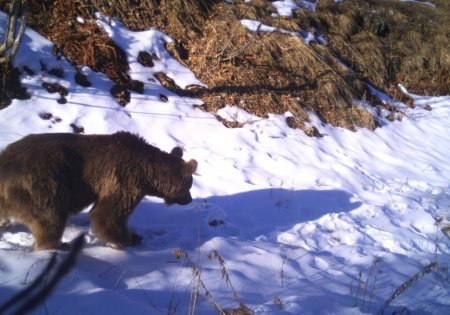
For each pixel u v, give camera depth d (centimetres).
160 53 687
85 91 581
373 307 359
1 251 337
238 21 796
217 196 526
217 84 697
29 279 297
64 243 375
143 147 404
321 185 600
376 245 498
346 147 712
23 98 539
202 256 400
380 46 969
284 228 502
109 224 383
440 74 998
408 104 906
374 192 619
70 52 607
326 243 488
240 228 486
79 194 376
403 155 745
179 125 607
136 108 599
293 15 903
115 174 383
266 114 694
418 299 391
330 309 335
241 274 378
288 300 340
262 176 579
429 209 598
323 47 856
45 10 635
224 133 630
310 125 714
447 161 763
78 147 373
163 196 422
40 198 347
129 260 372
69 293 287
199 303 320
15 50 525
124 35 673
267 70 756
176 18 748
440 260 477
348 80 836
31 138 368
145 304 301
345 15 987
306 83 775
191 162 418
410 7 1168
